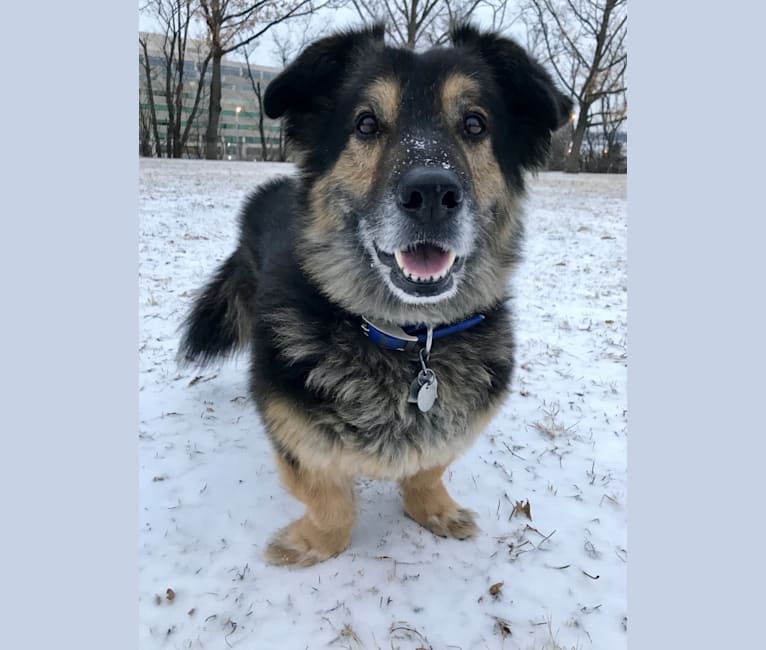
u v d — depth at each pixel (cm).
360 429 44
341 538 48
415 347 46
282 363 45
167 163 379
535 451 62
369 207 43
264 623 42
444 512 52
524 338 91
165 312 96
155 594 44
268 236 63
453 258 43
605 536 51
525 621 43
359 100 45
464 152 45
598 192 303
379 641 41
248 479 57
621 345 89
